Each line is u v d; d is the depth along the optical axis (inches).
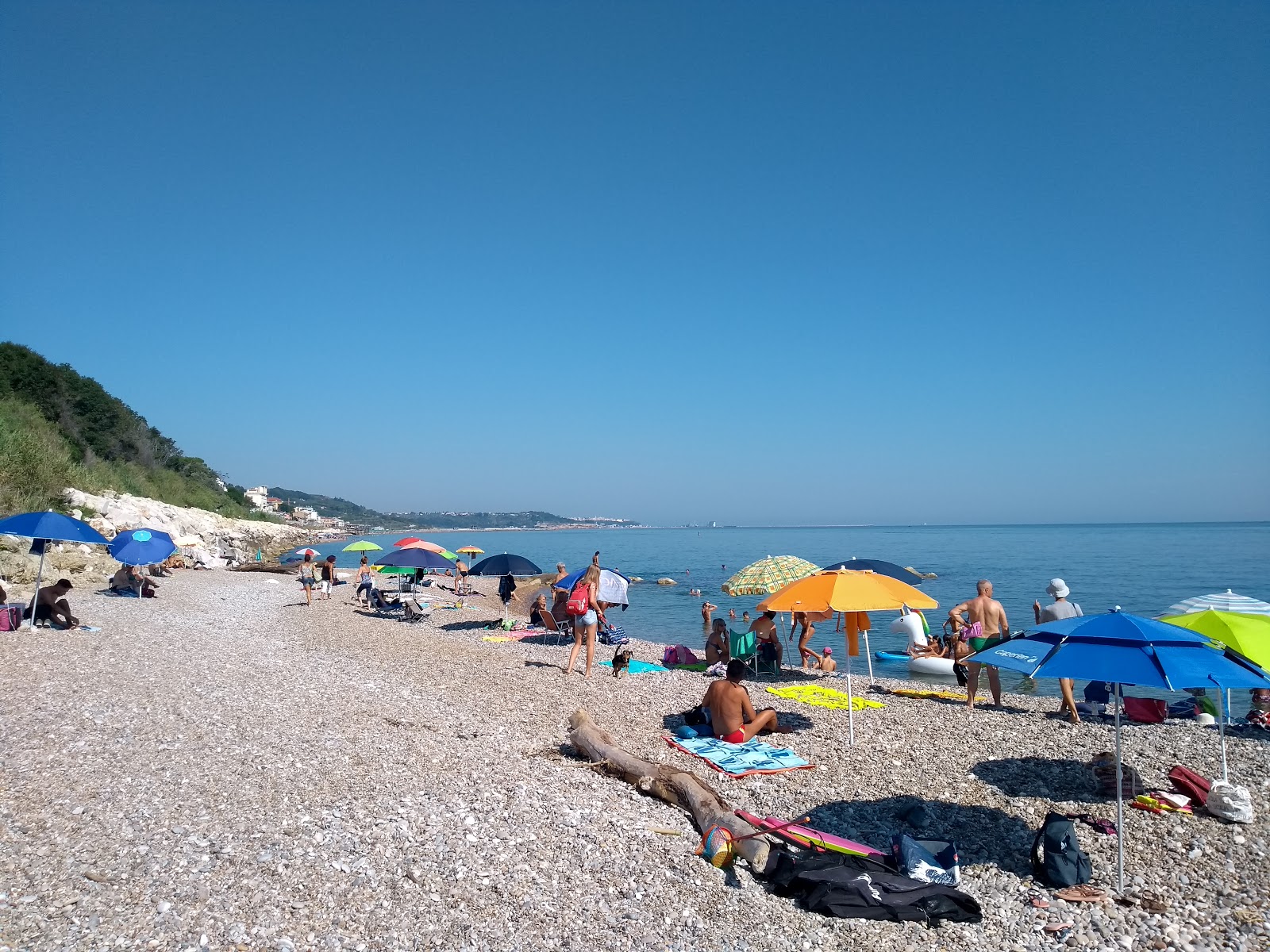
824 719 441.1
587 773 337.4
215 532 2405.3
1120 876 235.1
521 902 222.1
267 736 366.0
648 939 207.9
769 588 585.3
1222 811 283.3
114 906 205.9
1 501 1256.2
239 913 206.4
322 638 743.1
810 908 225.0
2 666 468.4
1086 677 222.7
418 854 248.1
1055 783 327.0
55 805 267.4
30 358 2390.5
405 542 896.3
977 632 483.5
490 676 556.7
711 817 271.3
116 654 541.0
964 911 224.4
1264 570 1964.8
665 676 563.8
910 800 310.8
